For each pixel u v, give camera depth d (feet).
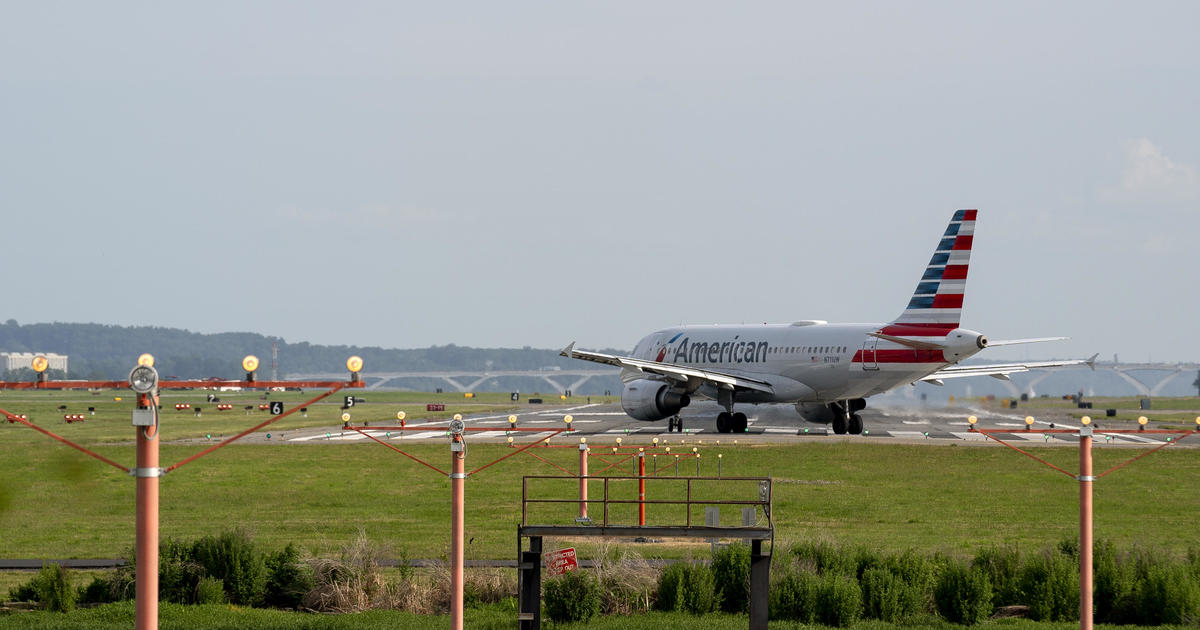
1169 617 245.04
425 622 238.48
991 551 280.72
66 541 334.44
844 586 248.52
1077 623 245.65
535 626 228.02
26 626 232.94
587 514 386.11
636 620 245.45
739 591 261.03
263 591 268.21
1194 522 372.58
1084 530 206.69
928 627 242.37
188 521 376.89
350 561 278.87
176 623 237.04
